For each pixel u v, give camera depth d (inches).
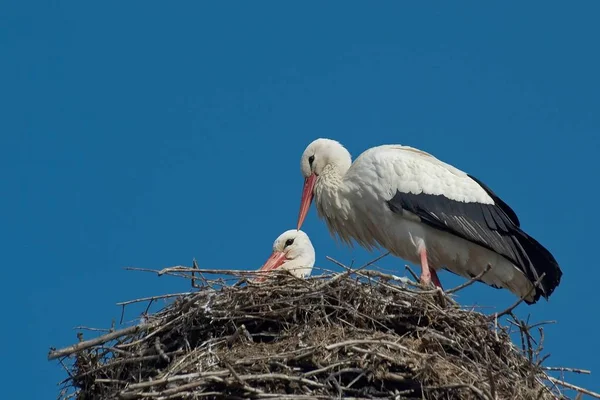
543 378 526.9
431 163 657.0
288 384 472.1
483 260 644.7
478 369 492.1
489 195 656.4
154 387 469.1
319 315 516.7
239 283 544.4
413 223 640.4
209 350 494.9
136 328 523.5
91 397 527.2
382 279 535.5
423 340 498.3
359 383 478.3
